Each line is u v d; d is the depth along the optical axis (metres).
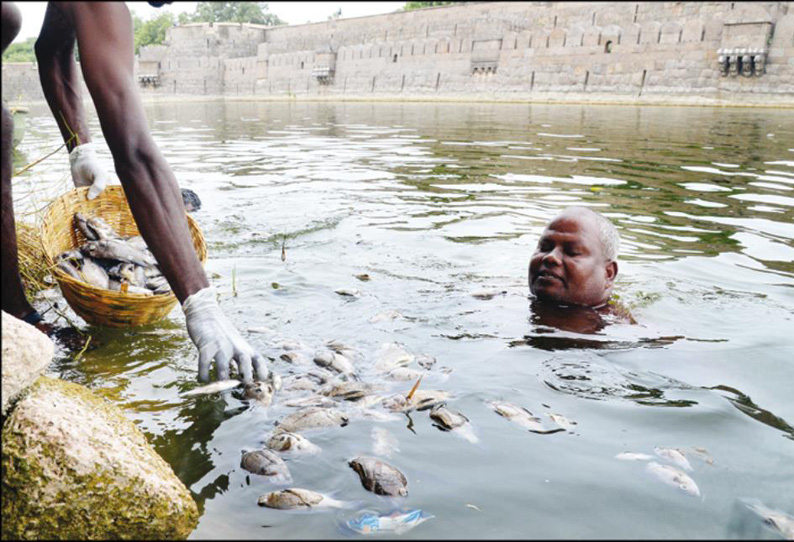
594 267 3.38
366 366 2.67
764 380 2.59
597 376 2.59
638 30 28.31
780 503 1.79
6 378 1.76
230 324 2.64
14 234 2.93
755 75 25.06
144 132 2.48
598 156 9.55
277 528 1.65
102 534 1.67
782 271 4.05
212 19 55.19
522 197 6.45
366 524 1.65
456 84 36.12
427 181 7.53
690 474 1.92
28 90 24.14
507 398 2.39
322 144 12.24
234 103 40.47
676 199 6.27
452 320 3.21
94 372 2.66
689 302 3.49
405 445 2.05
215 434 2.15
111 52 2.42
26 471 1.69
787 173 7.74
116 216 3.93
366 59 41.19
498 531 1.63
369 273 4.00
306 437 2.10
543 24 32.69
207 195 6.68
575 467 1.94
